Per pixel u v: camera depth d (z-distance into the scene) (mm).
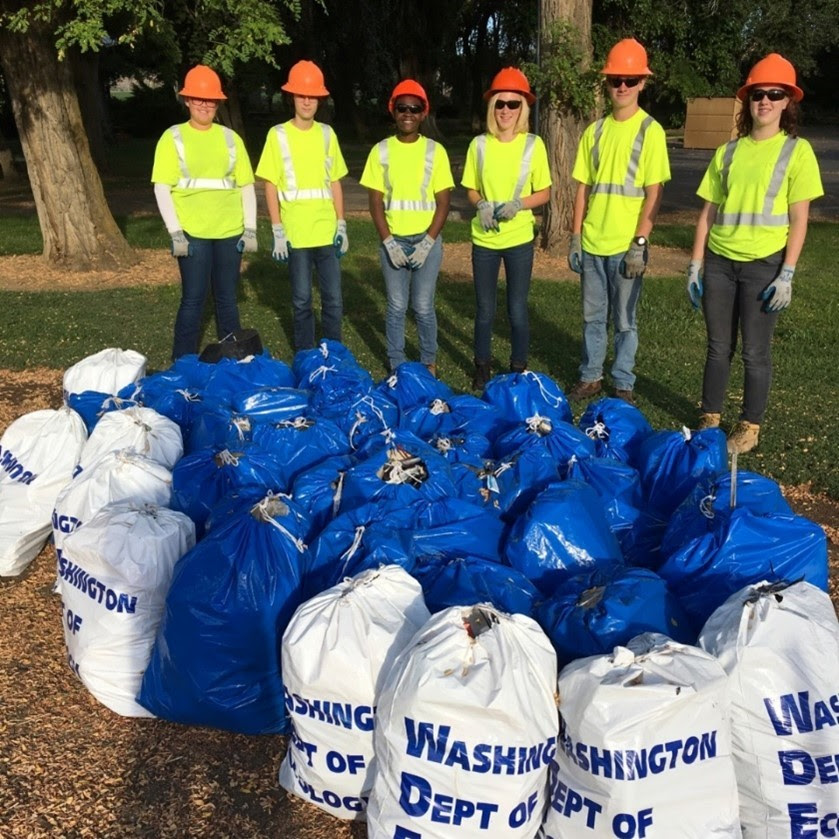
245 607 2994
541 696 2441
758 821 2639
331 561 3172
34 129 12000
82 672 3391
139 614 3318
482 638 2467
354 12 34688
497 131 6355
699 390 6891
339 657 2633
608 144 6082
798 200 5129
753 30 25797
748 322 5488
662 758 2385
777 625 2615
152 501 3863
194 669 3053
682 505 3576
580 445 4184
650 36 20688
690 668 2453
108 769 3062
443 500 3502
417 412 4734
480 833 2455
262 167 6688
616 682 2387
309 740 2750
